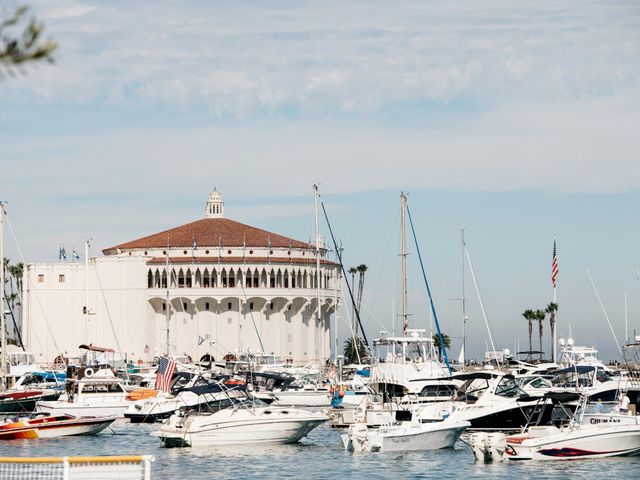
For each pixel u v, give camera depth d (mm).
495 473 179375
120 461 95750
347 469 187500
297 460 199750
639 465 183500
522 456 189625
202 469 189875
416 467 188375
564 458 189125
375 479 176500
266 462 197625
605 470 178750
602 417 196625
